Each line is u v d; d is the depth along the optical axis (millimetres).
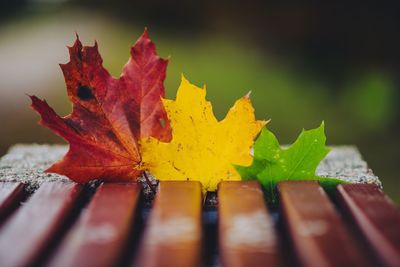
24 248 353
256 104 2072
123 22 2938
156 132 515
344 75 2400
